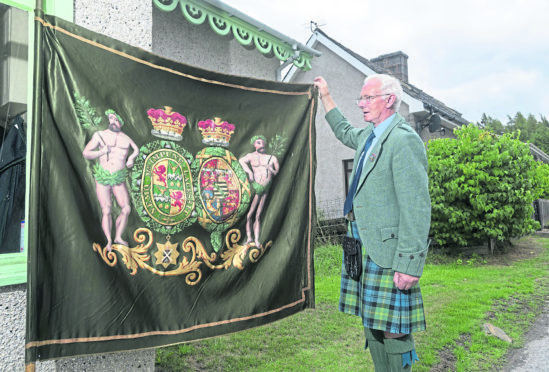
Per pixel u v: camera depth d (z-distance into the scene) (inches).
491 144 325.1
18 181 86.2
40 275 65.6
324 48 526.9
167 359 127.6
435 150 336.5
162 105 85.2
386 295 84.0
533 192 376.8
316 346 140.3
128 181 78.7
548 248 367.9
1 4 84.2
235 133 97.9
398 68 680.4
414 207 82.1
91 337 70.4
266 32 181.5
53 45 70.7
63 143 70.6
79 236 70.7
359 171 94.5
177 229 85.0
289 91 110.0
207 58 190.2
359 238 92.0
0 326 71.4
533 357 133.0
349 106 502.9
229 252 93.4
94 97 75.4
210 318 87.2
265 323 96.5
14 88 89.3
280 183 105.3
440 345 140.2
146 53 83.5
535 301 199.2
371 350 90.6
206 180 91.1
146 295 78.7
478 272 271.4
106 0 88.2
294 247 105.8
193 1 146.8
